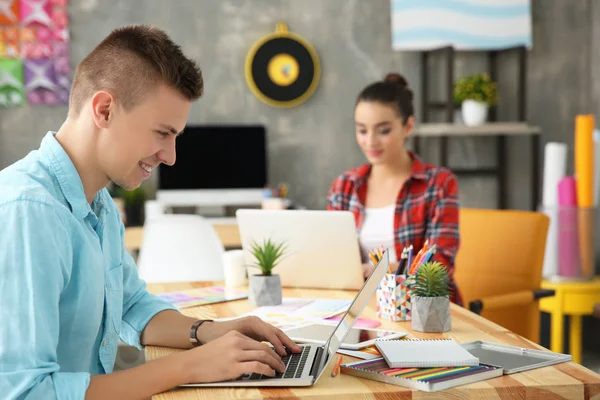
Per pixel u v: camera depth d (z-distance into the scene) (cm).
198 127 469
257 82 488
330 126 500
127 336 154
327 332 153
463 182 517
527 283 273
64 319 125
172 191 466
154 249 282
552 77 514
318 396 112
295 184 500
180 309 182
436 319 152
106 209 146
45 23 467
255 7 489
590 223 378
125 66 122
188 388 117
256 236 208
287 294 200
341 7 495
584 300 361
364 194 250
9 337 108
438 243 232
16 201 113
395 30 482
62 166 126
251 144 473
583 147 402
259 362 118
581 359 399
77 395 109
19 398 106
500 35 485
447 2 481
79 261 124
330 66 497
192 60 129
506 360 129
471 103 472
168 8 481
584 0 514
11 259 110
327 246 202
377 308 170
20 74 468
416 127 503
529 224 275
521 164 515
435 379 114
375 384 117
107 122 124
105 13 476
